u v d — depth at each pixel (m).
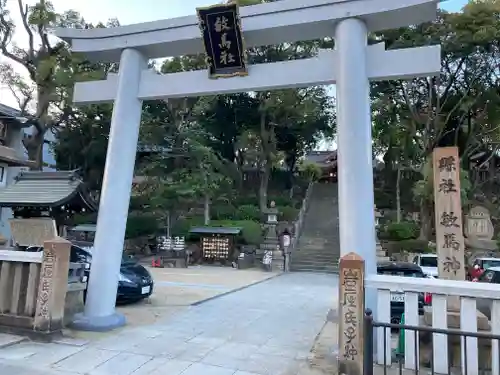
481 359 4.05
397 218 22.47
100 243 6.04
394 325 3.36
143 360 4.46
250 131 25.58
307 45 22.94
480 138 21.30
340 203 5.20
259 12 5.96
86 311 5.85
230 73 6.11
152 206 19.77
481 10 17.75
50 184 7.49
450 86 20.81
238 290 10.77
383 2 5.38
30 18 19.39
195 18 6.26
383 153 26.34
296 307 8.37
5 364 4.13
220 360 4.57
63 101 20.00
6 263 5.46
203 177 19.52
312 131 28.62
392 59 5.41
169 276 13.45
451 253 4.81
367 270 4.89
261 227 21.73
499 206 21.38
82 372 4.02
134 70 6.63
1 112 17.31
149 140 20.86
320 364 4.50
